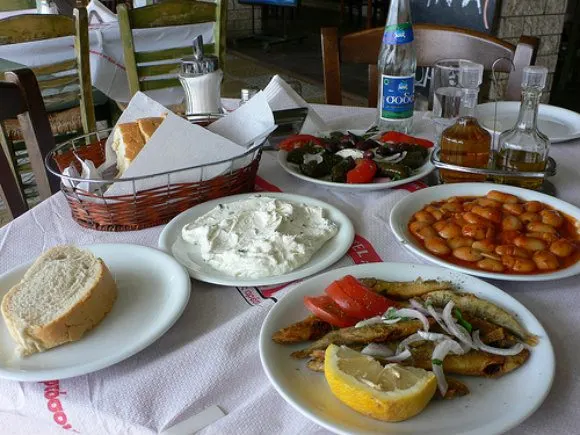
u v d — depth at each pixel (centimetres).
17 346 55
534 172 85
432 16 242
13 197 108
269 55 494
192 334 59
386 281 63
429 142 106
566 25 333
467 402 47
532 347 52
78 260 65
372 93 155
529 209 77
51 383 52
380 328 52
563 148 107
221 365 54
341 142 103
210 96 114
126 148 87
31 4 320
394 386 46
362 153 98
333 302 58
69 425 51
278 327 57
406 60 116
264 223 75
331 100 154
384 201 89
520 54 137
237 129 97
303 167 96
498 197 80
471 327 53
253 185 94
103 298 60
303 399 47
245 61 476
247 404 50
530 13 247
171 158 81
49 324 54
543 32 255
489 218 75
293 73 432
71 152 94
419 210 82
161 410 50
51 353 55
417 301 57
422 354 50
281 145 107
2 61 193
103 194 78
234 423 48
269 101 117
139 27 179
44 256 67
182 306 60
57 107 217
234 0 564
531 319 56
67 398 51
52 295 59
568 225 75
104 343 57
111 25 222
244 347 57
